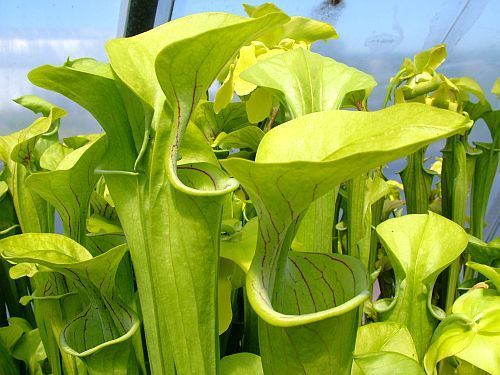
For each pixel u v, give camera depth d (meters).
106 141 0.22
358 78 0.24
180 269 0.18
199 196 0.17
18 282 0.39
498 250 0.36
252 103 0.32
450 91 0.41
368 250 0.32
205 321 0.19
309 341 0.16
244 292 0.29
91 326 0.23
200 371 0.19
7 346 0.33
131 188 0.19
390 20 0.88
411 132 0.12
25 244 0.23
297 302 0.18
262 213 0.15
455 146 0.40
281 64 0.24
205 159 0.18
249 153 0.38
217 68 0.16
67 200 0.24
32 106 0.38
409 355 0.25
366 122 0.14
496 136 0.44
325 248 0.24
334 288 0.18
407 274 0.27
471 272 0.45
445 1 0.82
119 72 0.17
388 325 0.26
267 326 0.17
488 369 0.23
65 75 0.18
